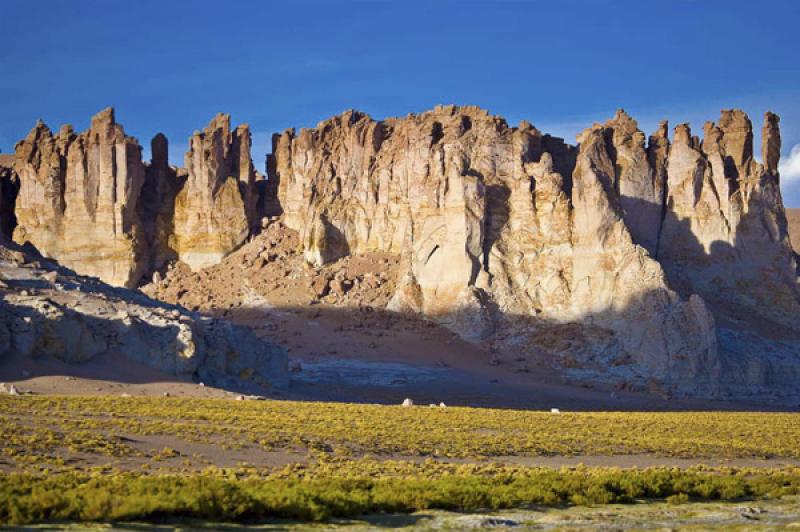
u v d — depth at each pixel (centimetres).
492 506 6178
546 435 10706
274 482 6400
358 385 17175
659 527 5612
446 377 18138
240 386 14012
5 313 12400
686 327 18925
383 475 7412
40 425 8719
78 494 5431
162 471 7056
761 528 5606
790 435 11894
